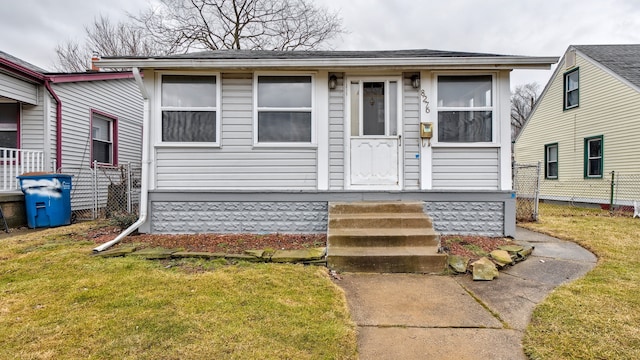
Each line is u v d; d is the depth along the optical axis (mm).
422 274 3832
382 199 5410
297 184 5508
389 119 5543
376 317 2701
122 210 7496
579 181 11555
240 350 2117
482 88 5469
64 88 7953
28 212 6270
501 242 4930
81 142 8500
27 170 6977
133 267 3717
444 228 5383
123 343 2174
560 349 2168
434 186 5461
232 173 5484
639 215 8102
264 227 5438
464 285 3443
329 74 5500
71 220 6988
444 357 2119
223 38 17344
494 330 2471
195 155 5469
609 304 2814
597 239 5277
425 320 2646
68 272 3543
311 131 5516
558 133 12656
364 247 4254
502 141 5391
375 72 5512
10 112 7484
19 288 3100
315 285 3301
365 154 5539
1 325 2404
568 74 12203
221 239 4988
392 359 2098
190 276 3453
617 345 2191
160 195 5406
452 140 5480
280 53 6449
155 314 2584
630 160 9750
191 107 5469
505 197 5348
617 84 10164
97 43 19844
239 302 2836
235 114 5492
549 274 3723
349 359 2064
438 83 5492
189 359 2010
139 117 11102
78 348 2117
